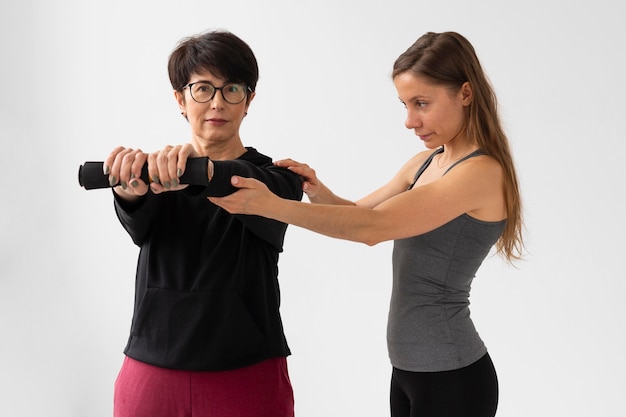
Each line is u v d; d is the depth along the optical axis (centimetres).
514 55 275
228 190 131
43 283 313
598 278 276
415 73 162
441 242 166
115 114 309
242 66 158
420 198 155
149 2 304
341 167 291
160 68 305
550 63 273
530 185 277
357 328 295
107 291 312
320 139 291
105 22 307
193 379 155
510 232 173
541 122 275
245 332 155
